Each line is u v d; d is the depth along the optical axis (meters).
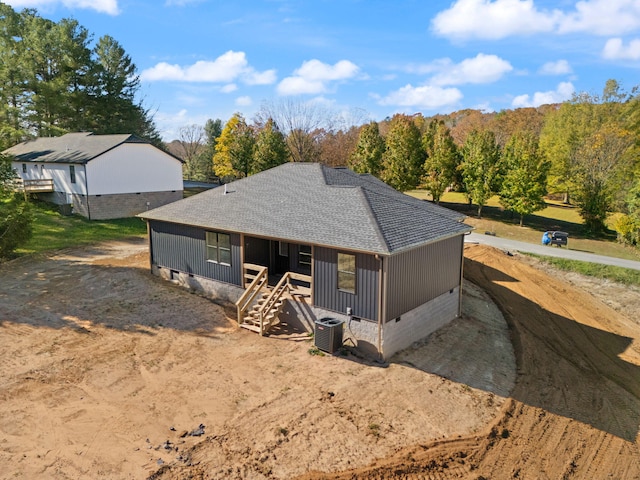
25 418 10.26
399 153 41.56
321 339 14.09
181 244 19.89
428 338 15.79
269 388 11.84
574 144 45.94
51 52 45.97
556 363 14.98
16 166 42.06
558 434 10.96
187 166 85.12
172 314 16.81
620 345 17.28
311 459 9.22
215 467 8.83
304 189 18.86
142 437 9.67
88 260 24.38
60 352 13.59
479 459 9.70
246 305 16.14
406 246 13.77
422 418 10.92
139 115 56.44
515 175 37.00
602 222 38.25
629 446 10.80
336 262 14.45
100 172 34.88
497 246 29.64
